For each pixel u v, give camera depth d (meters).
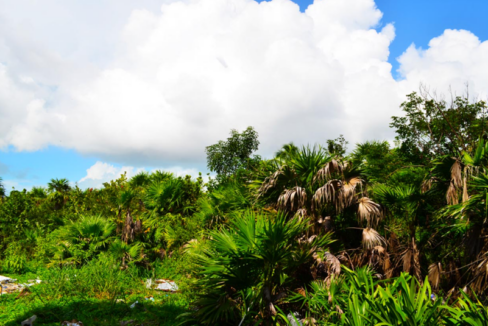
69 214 14.46
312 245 5.89
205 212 10.81
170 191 12.95
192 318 5.93
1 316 6.07
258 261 5.33
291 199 7.48
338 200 7.48
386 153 12.33
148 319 6.24
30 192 18.69
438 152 11.09
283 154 9.68
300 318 5.35
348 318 3.88
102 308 6.62
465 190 5.80
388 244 7.47
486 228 5.69
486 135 9.57
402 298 3.82
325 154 8.42
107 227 11.15
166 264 10.41
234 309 5.47
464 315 3.56
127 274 9.43
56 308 6.57
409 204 7.38
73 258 10.06
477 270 5.37
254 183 9.35
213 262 5.41
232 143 23.42
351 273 5.46
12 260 10.30
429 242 7.35
